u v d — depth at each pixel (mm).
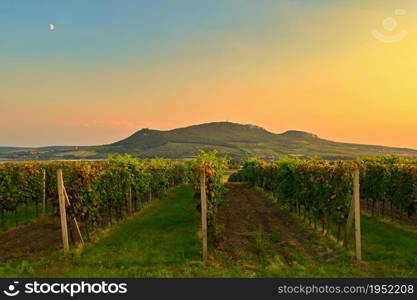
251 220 20125
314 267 10789
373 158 32094
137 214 22938
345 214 13664
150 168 30297
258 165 43188
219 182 20000
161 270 10242
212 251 12477
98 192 16672
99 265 10969
